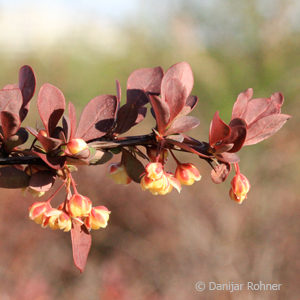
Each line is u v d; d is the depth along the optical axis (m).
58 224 1.43
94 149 1.42
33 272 5.96
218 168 1.44
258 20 9.59
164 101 1.38
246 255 5.82
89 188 6.96
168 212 6.55
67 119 1.41
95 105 1.47
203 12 10.02
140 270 6.04
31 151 1.39
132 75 1.60
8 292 5.59
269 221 6.20
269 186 7.16
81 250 1.46
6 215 6.35
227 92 9.48
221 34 9.97
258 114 1.53
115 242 6.56
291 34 9.46
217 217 6.32
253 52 9.72
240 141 1.40
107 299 5.59
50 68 10.82
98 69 10.91
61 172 1.45
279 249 5.88
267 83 9.30
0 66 10.80
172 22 10.07
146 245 6.35
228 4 9.69
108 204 6.91
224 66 9.77
